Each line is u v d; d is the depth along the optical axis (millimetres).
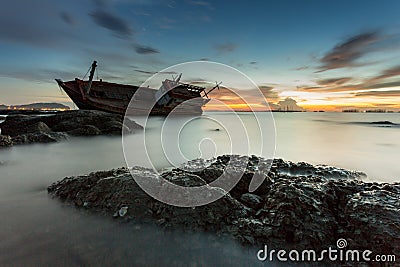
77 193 6168
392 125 34062
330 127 31328
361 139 20562
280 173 8320
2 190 7223
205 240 4594
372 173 10281
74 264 4027
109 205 5465
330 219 4797
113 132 19359
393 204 4633
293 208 4895
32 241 4590
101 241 4578
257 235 4590
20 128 20875
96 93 32438
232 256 4234
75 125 20672
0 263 4027
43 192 6859
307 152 15273
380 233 4055
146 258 4176
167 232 4773
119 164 11430
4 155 12602
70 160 12133
